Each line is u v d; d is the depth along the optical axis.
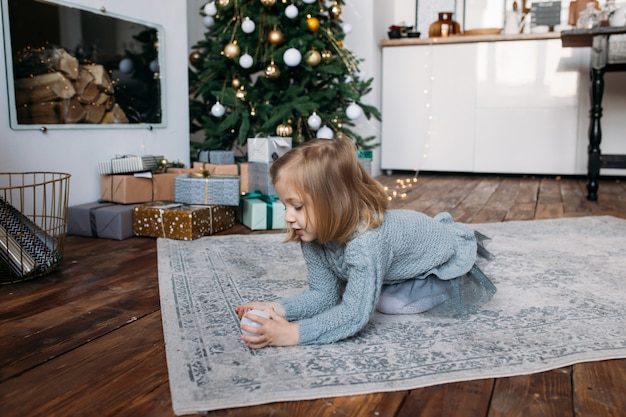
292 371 0.95
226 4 2.73
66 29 2.17
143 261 1.74
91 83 2.29
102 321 1.22
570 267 1.63
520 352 1.03
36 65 2.05
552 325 1.16
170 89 2.78
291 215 1.01
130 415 0.83
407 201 2.97
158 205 2.15
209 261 1.71
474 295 1.25
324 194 0.97
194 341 1.08
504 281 1.48
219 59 3.03
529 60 3.87
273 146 2.31
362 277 1.03
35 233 1.60
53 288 1.46
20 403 0.86
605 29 2.80
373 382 0.91
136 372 0.96
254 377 0.93
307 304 1.14
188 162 2.93
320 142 1.03
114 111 2.45
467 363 0.98
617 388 0.90
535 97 3.89
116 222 2.04
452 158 4.12
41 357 1.03
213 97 3.13
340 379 0.92
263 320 1.04
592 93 2.92
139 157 2.24
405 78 4.15
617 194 3.17
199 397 0.86
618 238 2.02
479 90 4.00
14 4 1.95
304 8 2.90
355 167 1.03
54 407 0.85
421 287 1.21
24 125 2.00
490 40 3.91
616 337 1.10
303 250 1.15
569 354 1.02
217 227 2.20
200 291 1.41
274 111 2.77
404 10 4.52
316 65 2.84
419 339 1.09
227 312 1.25
